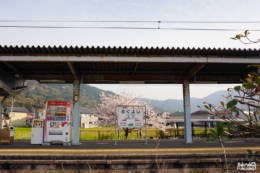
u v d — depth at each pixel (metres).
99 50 8.78
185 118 11.70
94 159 6.98
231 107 2.23
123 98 22.62
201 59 9.20
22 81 12.48
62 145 10.31
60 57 8.94
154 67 11.24
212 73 12.30
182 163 6.91
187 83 12.06
